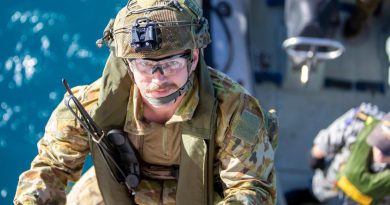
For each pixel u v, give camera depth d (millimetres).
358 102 10227
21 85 9094
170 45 4207
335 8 9094
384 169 7965
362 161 7996
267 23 10273
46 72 9117
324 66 9906
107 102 4629
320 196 9047
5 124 8992
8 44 9242
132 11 4301
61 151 4734
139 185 4988
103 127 4707
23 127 8969
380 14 10594
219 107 4598
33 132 8938
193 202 4789
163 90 4312
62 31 9211
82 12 9273
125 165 4859
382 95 10312
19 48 9219
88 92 4746
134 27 4207
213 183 4863
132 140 4777
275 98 10031
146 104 4645
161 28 4211
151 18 4223
